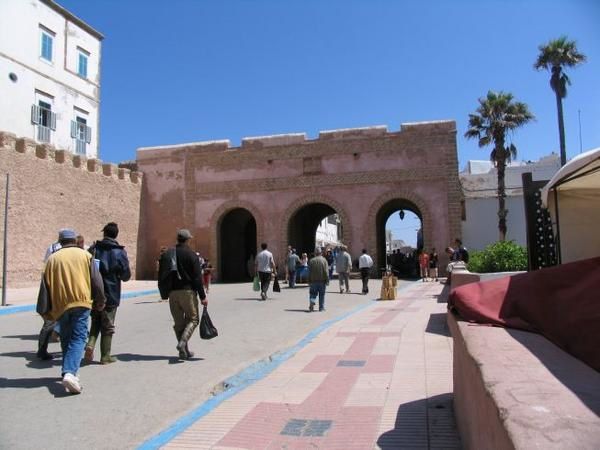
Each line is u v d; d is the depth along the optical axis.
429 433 4.68
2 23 28.64
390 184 30.09
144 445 4.75
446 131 29.67
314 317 13.75
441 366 7.19
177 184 33.28
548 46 34.53
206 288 21.98
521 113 33.41
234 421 5.31
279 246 31.31
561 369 2.83
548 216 10.09
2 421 5.53
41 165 24.28
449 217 29.20
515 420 2.10
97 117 36.69
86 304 6.71
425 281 26.56
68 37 33.81
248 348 9.57
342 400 5.86
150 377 7.41
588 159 5.92
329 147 31.09
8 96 28.89
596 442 1.84
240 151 32.41
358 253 30.20
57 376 7.48
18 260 22.69
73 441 4.96
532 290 4.37
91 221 27.83
